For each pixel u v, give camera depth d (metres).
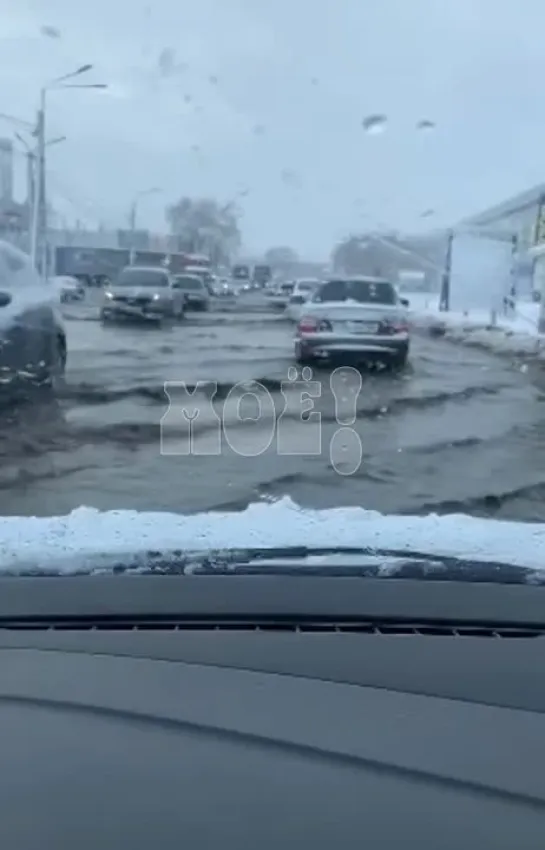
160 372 12.75
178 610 3.43
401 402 11.72
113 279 18.61
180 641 3.15
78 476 7.89
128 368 13.07
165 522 5.79
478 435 9.94
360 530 5.44
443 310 22.03
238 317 18.12
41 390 11.27
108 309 16.78
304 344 12.91
